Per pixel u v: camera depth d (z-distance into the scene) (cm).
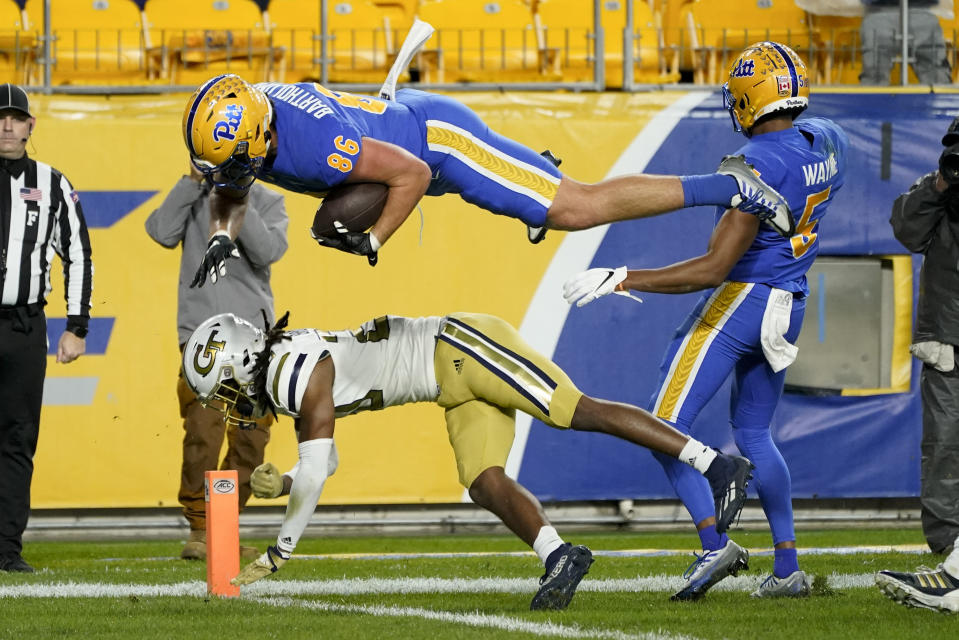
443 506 2725
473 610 1380
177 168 2661
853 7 3042
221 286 2083
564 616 1292
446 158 1470
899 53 2947
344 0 3281
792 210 1514
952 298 2050
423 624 1234
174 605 1419
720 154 2736
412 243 2672
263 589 1644
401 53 1479
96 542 2620
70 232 1959
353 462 2638
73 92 2738
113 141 2648
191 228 2091
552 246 2681
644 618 1274
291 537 1381
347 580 1766
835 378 2728
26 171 1917
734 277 1528
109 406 2606
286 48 3030
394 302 2667
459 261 2677
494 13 3212
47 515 2638
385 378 1416
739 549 1448
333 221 1345
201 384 1399
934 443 2081
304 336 1402
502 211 1495
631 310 2686
